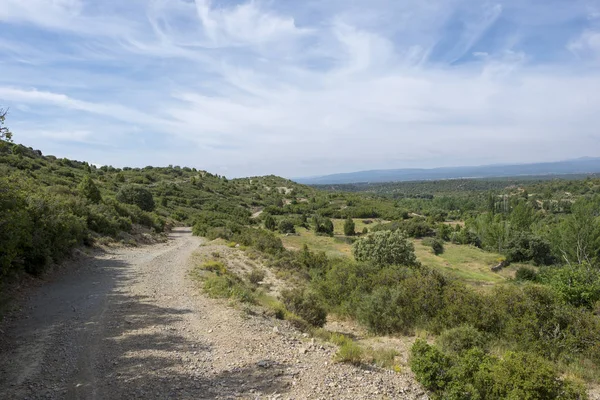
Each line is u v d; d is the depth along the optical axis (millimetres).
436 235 63094
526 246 48281
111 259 19016
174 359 6410
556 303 10359
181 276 15117
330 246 51406
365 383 5977
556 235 47094
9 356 6289
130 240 27000
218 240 35844
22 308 9406
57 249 15477
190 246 30516
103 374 5715
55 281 13000
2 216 8742
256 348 7199
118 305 10156
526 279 32375
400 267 17031
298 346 7652
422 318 11750
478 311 10836
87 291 11789
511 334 9703
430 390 6055
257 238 36375
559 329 9414
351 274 16000
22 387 5156
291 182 177250
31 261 12789
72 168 75750
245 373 5973
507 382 5391
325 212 98125
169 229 49844
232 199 107688
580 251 35094
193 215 68750
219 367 6176
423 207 132250
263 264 26328
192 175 137000
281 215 92438
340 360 6934
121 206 37281
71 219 18375
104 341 7227
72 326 8117
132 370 5887
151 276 14875
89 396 4992
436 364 6047
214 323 8711
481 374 5660
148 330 7996
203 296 11633
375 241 29047
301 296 12281
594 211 63781
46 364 6000
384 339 10992
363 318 12312
